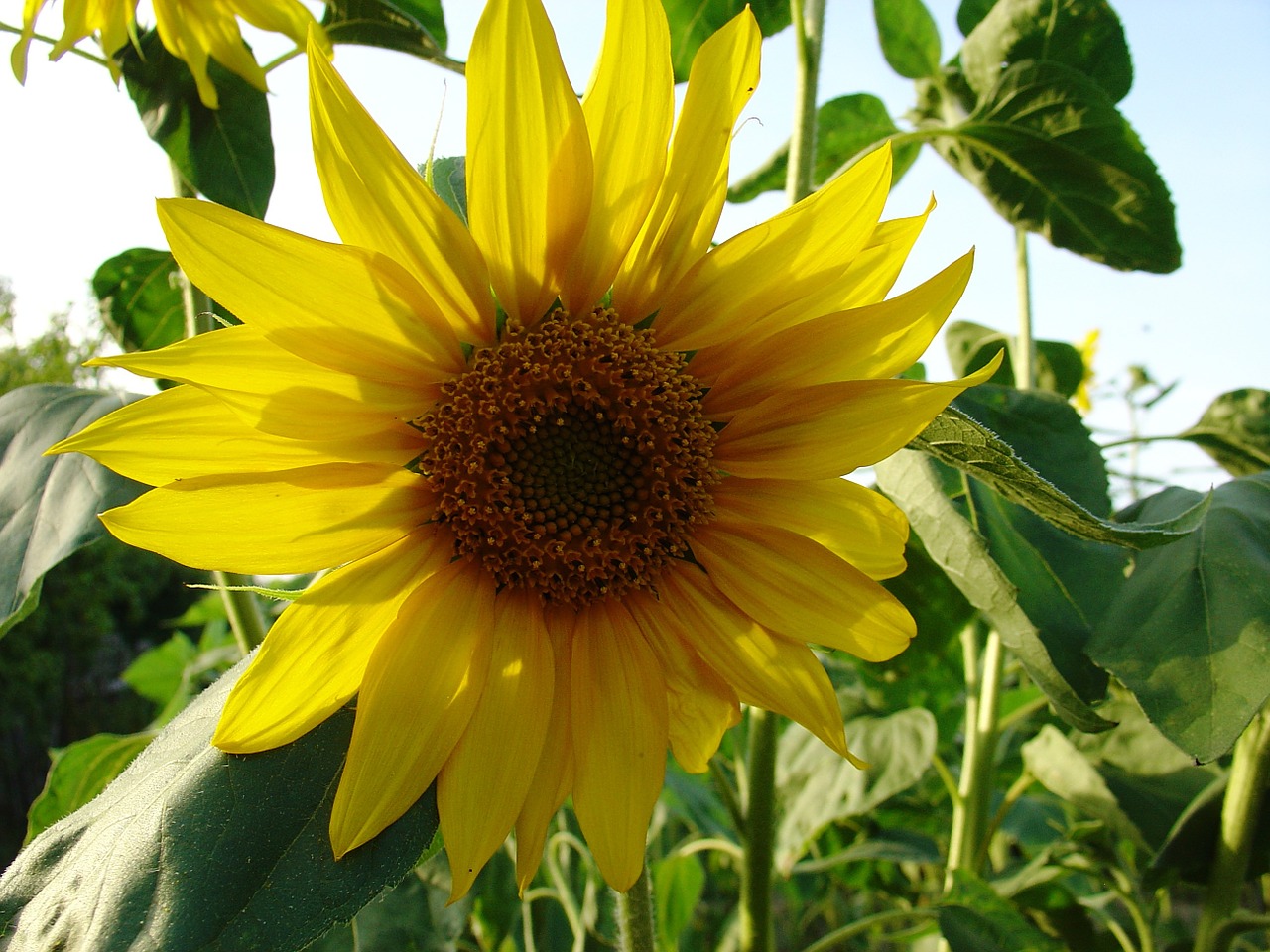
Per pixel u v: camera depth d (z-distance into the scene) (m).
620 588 0.24
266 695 0.19
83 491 0.29
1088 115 0.34
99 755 0.35
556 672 0.23
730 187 0.40
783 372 0.23
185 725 0.21
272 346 0.19
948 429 0.22
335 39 0.33
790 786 0.46
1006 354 0.47
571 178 0.21
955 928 0.35
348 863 0.18
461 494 0.23
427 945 0.32
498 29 0.19
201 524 0.20
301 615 0.20
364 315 0.20
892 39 0.39
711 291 0.23
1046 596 0.27
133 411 0.19
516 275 0.22
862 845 0.51
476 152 0.20
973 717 0.43
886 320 0.22
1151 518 0.29
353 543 0.21
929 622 0.38
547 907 0.53
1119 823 0.37
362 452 0.21
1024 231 0.40
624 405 0.24
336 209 0.19
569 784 0.22
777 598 0.23
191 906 0.17
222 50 0.31
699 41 0.34
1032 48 0.36
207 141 0.32
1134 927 0.48
